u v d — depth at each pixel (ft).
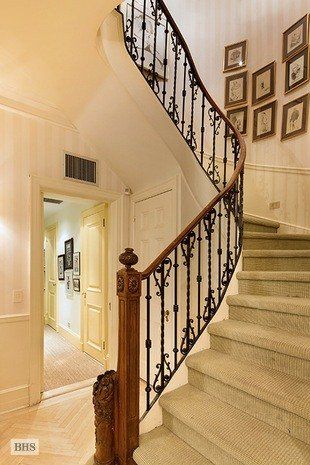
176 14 13.57
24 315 8.70
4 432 7.35
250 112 12.41
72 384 10.12
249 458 4.08
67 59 7.13
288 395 4.60
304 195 10.66
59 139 9.66
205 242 9.30
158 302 9.85
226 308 7.21
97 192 10.51
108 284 11.57
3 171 8.57
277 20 11.81
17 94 8.71
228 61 13.03
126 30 9.25
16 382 8.49
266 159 11.78
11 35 6.25
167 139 8.81
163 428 5.69
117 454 5.29
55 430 7.43
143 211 10.86
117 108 8.50
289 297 6.70
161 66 12.74
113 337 11.01
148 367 5.92
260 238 8.87
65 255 16.93
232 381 5.23
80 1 5.41
